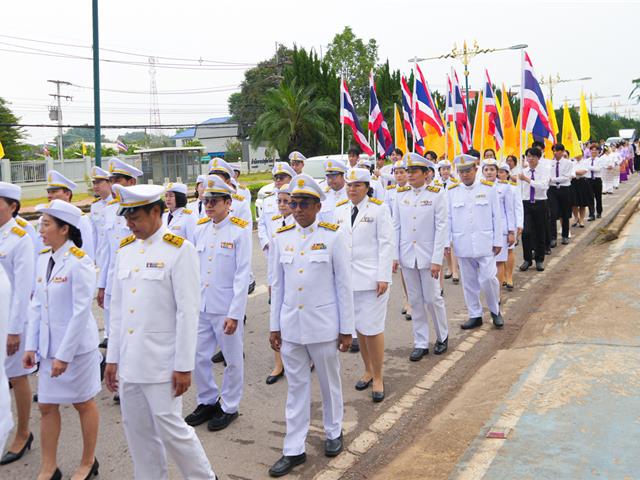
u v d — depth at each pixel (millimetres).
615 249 10094
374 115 12898
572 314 6578
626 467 3352
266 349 6617
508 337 6707
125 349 3391
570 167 12102
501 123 13641
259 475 3988
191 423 4730
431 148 12219
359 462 4129
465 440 4035
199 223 4980
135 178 6277
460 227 7023
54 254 3900
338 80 31734
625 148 26750
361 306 5230
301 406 4113
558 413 4113
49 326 3830
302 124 30375
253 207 21156
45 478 3844
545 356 5332
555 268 10172
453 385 5438
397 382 5578
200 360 4727
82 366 3848
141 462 3498
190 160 40312
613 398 4270
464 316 7691
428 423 4641
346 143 30688
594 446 3615
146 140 65062
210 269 4730
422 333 6246
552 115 14430
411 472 3740
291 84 30594
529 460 3518
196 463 3465
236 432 4625
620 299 6699
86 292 3803
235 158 63719
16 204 4504
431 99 12242
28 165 30938
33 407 5215
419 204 6125
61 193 5406
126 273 3455
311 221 4152
